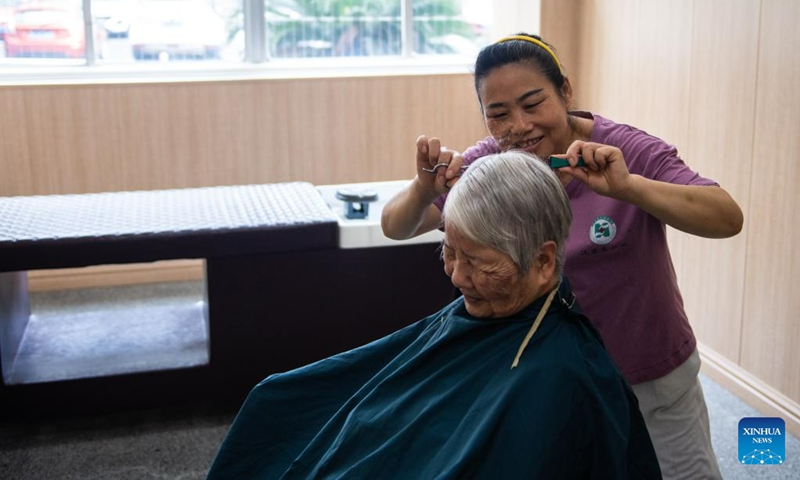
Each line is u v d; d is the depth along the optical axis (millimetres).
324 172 4562
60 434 3027
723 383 3283
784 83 2855
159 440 2988
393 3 4750
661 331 1667
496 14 4750
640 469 1336
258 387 1486
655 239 1639
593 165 1431
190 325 3438
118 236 2785
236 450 1481
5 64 4293
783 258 2941
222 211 3078
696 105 3326
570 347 1258
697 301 3420
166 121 4301
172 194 3350
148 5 4406
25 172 4180
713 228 1492
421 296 3131
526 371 1235
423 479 1238
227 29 4539
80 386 2963
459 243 1244
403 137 4633
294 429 1481
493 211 1210
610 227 1626
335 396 1486
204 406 3223
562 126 1592
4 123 4109
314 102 4477
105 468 2807
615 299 1659
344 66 4676
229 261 2961
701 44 3268
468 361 1308
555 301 1301
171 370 3020
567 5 4176
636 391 1698
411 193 1651
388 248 3064
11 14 4250
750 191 3064
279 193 3354
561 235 1260
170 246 2826
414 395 1321
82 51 4383
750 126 3035
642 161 1605
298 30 4656
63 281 4465
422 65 4762
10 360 3016
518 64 1544
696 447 1745
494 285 1247
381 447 1278
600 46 4004
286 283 3021
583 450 1242
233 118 4383
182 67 4465
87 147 4230
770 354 3051
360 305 3092
